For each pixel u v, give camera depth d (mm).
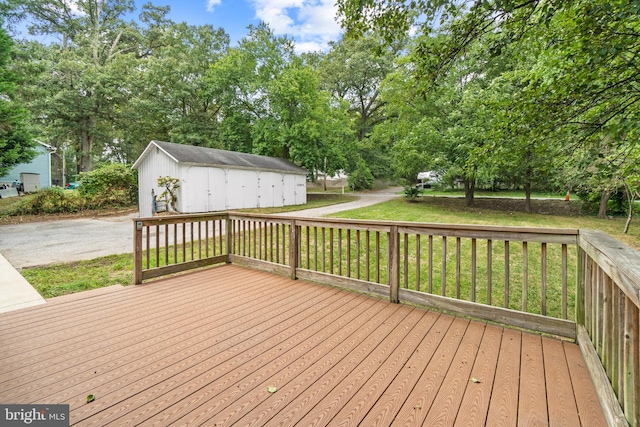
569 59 3215
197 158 12977
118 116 21906
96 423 1567
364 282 3555
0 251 6480
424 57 3396
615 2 2479
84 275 4730
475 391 1819
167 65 19938
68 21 24219
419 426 1547
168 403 1726
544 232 2514
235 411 1663
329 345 2395
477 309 2818
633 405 1281
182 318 2908
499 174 13266
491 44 3648
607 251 1627
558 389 1832
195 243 7383
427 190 22703
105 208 15070
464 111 11672
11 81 12188
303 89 18781
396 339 2486
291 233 4168
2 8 17344
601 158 3473
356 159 24609
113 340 2467
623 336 1466
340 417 1617
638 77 2801
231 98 20031
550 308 4188
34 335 2545
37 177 20172
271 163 16750
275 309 3133
